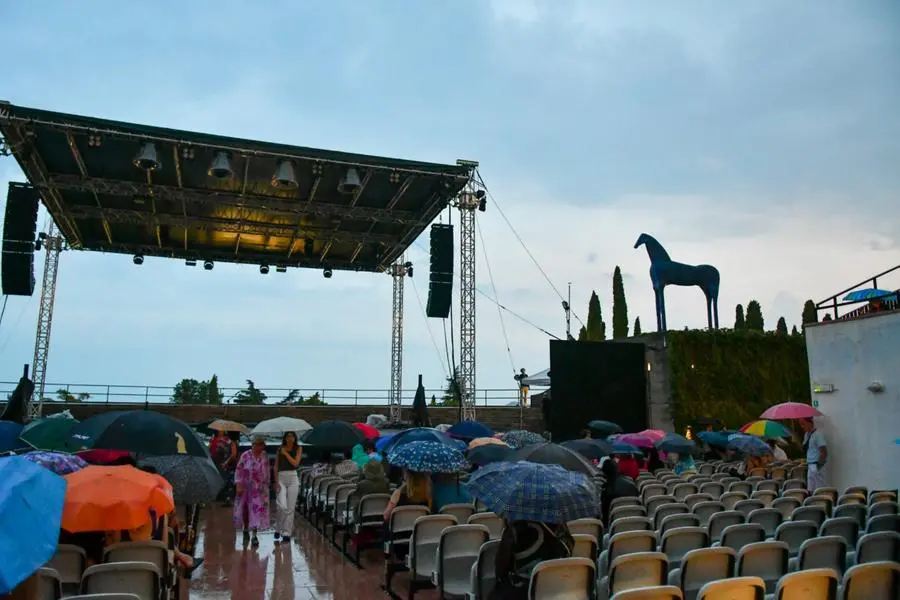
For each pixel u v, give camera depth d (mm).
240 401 31547
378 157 20938
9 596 2992
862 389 13453
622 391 23469
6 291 21312
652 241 26844
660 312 26203
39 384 24656
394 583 8312
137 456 7277
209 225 25797
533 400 35125
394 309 30906
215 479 6812
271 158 20484
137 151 20406
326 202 24438
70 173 21641
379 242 28062
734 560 5344
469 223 22062
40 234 25125
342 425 11773
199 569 9055
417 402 24656
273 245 28953
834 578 4242
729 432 18516
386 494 9328
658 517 7980
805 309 47719
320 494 11781
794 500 8836
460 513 7988
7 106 17625
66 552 5125
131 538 5715
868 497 10336
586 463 6590
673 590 3826
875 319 13195
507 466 4801
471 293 21828
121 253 28453
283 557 9766
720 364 24562
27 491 2959
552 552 4512
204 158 20891
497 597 4516
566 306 29531
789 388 24875
